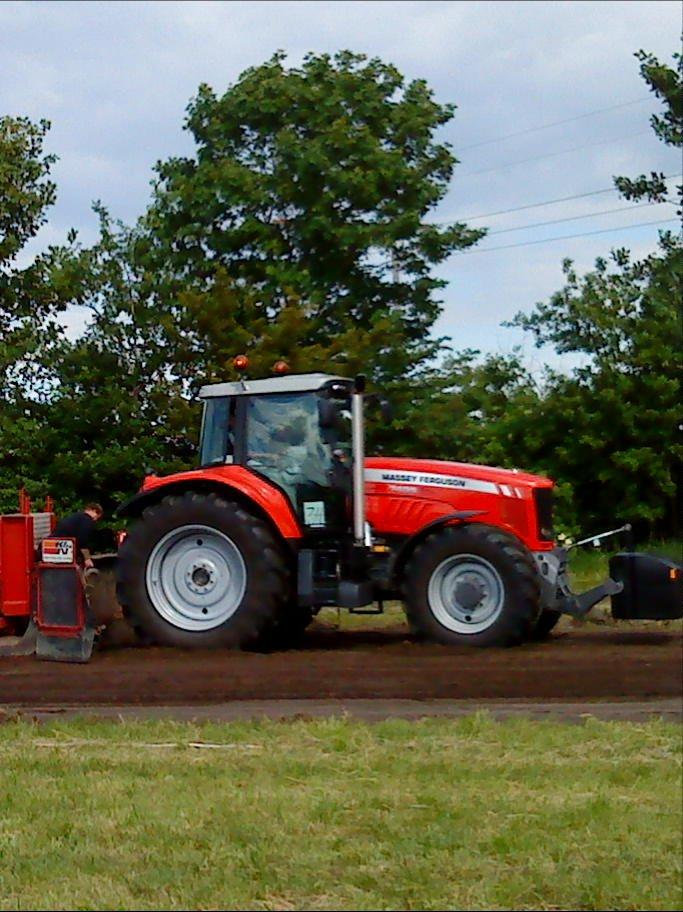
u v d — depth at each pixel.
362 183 24.55
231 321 23.20
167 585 10.94
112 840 5.67
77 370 24.53
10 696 9.04
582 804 5.97
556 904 4.80
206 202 25.08
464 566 10.50
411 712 8.12
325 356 22.77
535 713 7.94
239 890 5.00
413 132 26.00
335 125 24.88
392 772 6.63
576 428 25.97
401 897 4.88
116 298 24.73
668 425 25.39
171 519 10.86
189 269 25.30
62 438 24.30
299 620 11.82
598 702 8.26
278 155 25.23
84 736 7.73
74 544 10.36
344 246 24.53
